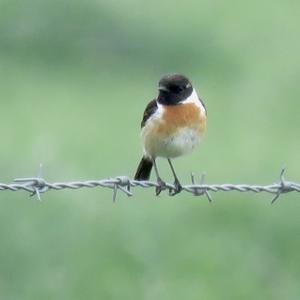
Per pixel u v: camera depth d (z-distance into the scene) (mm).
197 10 25156
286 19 25750
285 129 20109
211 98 21625
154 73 22922
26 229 15312
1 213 15500
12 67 22781
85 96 21609
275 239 15641
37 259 14789
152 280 14516
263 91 22047
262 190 11453
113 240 15297
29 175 17109
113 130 19781
